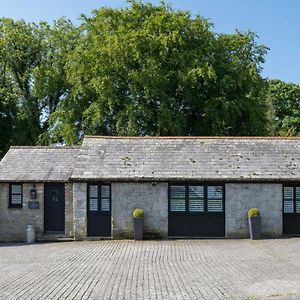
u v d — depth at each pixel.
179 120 32.41
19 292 10.87
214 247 17.81
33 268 13.88
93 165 21.42
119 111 33.94
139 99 34.22
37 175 21.86
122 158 21.89
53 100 43.62
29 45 42.94
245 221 20.64
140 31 33.41
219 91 34.16
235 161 21.62
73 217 21.06
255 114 34.59
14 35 42.41
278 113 58.56
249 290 10.59
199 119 34.78
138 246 18.33
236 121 34.84
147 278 12.13
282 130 56.28
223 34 36.59
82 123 35.88
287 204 21.08
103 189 21.05
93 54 33.97
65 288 11.16
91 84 34.09
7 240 21.55
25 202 21.67
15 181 21.50
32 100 43.09
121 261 14.86
